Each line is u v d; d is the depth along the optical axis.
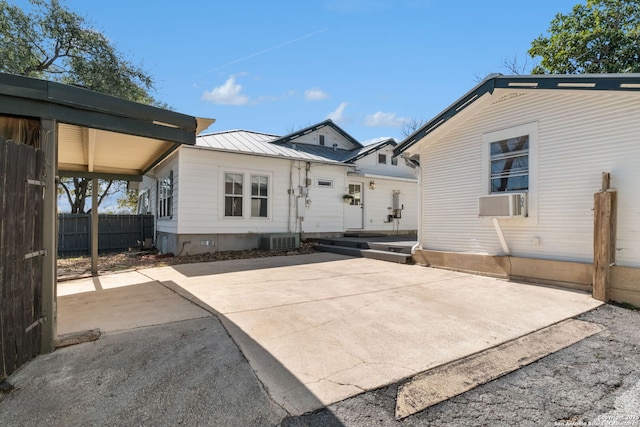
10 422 2.06
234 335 3.46
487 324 3.86
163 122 3.70
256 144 12.33
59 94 3.02
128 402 2.28
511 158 6.34
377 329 3.68
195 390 2.43
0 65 10.98
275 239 10.61
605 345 3.34
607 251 4.73
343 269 7.46
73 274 7.27
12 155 2.61
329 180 12.64
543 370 2.83
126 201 27.53
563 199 5.59
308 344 3.26
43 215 3.07
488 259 6.61
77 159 6.77
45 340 3.04
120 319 3.97
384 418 2.15
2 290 2.50
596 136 5.19
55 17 12.53
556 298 4.92
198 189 9.93
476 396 2.43
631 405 2.34
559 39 12.16
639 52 10.74
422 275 6.75
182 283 6.07
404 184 15.12
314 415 2.17
